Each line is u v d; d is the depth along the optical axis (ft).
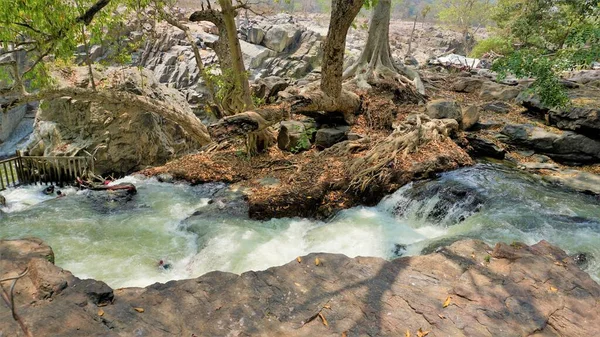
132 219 28.27
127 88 44.57
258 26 92.58
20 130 63.67
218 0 31.83
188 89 74.08
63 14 29.19
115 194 31.99
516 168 33.01
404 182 30.14
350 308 13.80
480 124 39.75
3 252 16.34
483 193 27.91
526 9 64.18
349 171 30.81
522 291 14.64
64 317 12.50
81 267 22.72
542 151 35.09
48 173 38.63
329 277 15.42
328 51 33.88
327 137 37.17
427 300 14.21
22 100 34.35
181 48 82.23
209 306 13.71
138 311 13.28
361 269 15.92
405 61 84.94
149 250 24.67
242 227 26.25
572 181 29.81
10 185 38.70
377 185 29.60
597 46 26.91
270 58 90.02
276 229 26.58
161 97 48.03
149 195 32.30
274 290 14.62
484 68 71.41
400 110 43.83
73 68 45.21
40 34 30.71
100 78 44.78
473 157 35.73
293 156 36.63
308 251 24.17
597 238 22.62
